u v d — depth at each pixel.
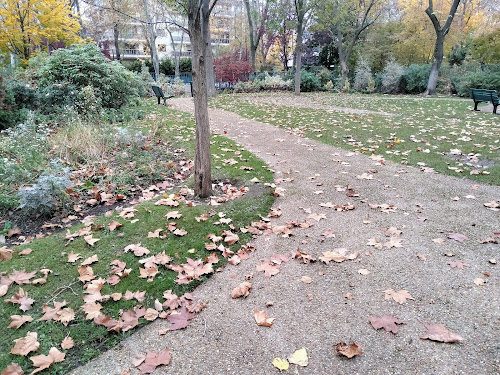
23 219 3.54
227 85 23.66
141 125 7.86
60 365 1.85
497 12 21.02
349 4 19.72
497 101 10.00
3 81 7.35
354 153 5.86
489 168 4.77
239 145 6.39
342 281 2.53
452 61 22.17
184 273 2.63
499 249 2.82
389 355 1.86
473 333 1.98
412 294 2.34
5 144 5.28
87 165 4.91
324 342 1.98
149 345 2.00
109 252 2.87
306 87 21.34
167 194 4.04
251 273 2.66
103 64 9.14
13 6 12.41
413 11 23.66
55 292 2.40
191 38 3.44
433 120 8.91
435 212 3.56
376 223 3.38
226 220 3.38
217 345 1.98
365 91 21.00
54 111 8.34
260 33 22.61
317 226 3.37
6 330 2.07
